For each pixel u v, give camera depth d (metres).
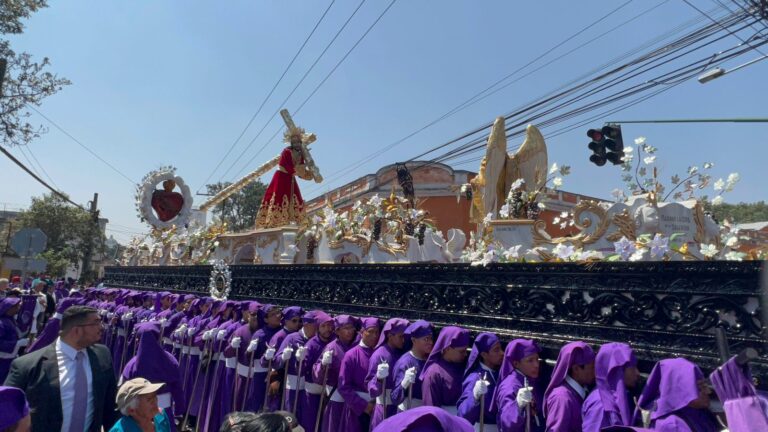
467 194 9.68
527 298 4.67
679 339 3.57
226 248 12.91
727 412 2.62
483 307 5.11
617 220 6.13
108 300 16.02
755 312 3.20
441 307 5.61
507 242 6.68
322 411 6.45
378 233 8.23
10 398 3.01
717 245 6.34
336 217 8.84
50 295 19.00
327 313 7.52
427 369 4.83
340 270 7.41
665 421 2.98
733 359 2.68
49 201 48.16
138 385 4.41
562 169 6.84
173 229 17.08
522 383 4.13
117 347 12.02
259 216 12.29
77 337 5.15
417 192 24.55
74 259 48.47
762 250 4.50
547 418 3.72
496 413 4.18
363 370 5.81
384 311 6.41
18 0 17.06
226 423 2.78
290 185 12.40
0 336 9.84
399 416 2.39
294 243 9.87
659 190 6.19
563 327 4.32
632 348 3.78
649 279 3.80
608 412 3.35
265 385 7.59
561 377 3.82
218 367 8.47
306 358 6.64
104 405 5.33
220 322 9.20
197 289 12.56
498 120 8.80
